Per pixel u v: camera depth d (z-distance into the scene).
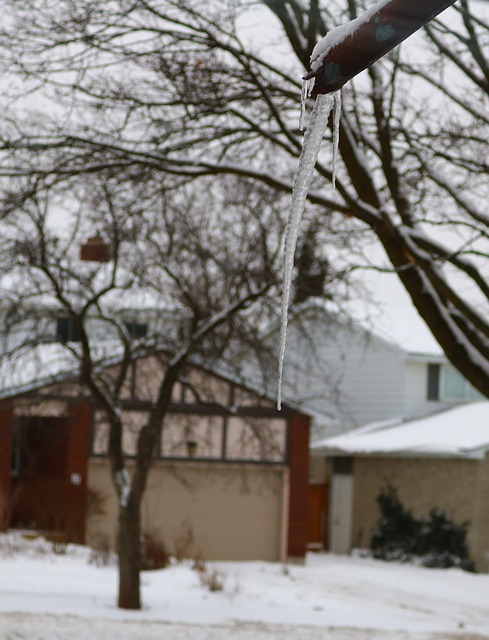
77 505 50.84
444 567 57.62
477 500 57.31
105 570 41.97
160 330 39.34
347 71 4.89
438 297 21.44
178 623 29.42
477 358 21.09
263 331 43.16
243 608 35.81
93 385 32.34
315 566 56.72
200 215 36.25
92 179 27.62
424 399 68.19
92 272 33.00
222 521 56.00
